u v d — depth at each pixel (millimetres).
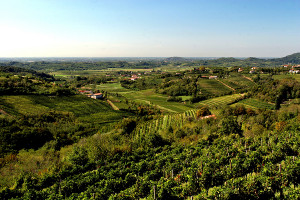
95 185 26688
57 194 24000
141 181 24625
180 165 29531
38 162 39812
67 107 94812
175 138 51812
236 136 43250
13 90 92500
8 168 36219
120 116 97188
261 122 53969
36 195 24297
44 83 121375
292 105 81312
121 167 33375
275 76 162000
